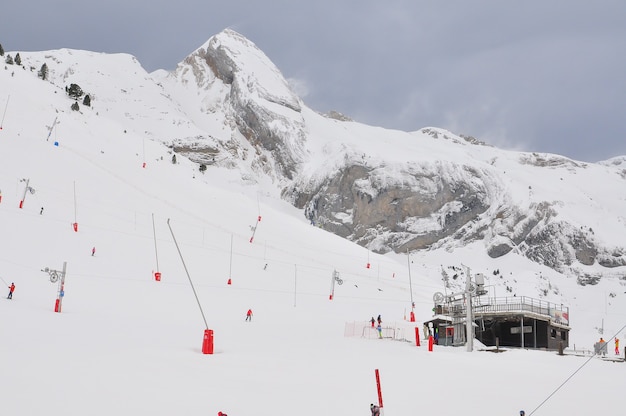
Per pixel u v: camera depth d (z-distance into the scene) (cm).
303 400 1952
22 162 9800
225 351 3088
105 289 5372
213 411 1706
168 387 1966
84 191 9388
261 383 2211
